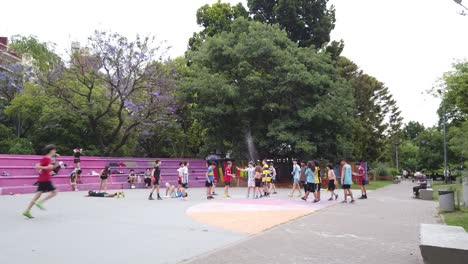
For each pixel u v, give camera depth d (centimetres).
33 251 739
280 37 3400
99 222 1096
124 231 974
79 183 2383
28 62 3731
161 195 2088
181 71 3609
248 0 4269
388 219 1320
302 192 2552
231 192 2500
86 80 3012
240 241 895
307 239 938
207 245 841
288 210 1487
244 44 3303
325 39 4034
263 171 2205
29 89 3177
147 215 1264
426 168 5859
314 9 4028
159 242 858
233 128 3419
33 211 1267
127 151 3697
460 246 650
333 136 3356
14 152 2805
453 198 1569
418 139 6022
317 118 3122
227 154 3700
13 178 2044
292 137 3056
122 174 2781
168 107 3341
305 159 3341
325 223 1203
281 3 3922
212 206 1577
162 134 3722
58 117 3023
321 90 3303
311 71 3281
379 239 954
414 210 1608
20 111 3067
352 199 1889
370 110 4916
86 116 3083
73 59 2972
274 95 3228
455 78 2025
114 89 3095
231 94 3120
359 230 1081
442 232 776
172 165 3275
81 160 2564
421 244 666
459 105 2066
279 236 971
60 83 3036
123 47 2986
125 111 3366
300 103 3222
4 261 662
